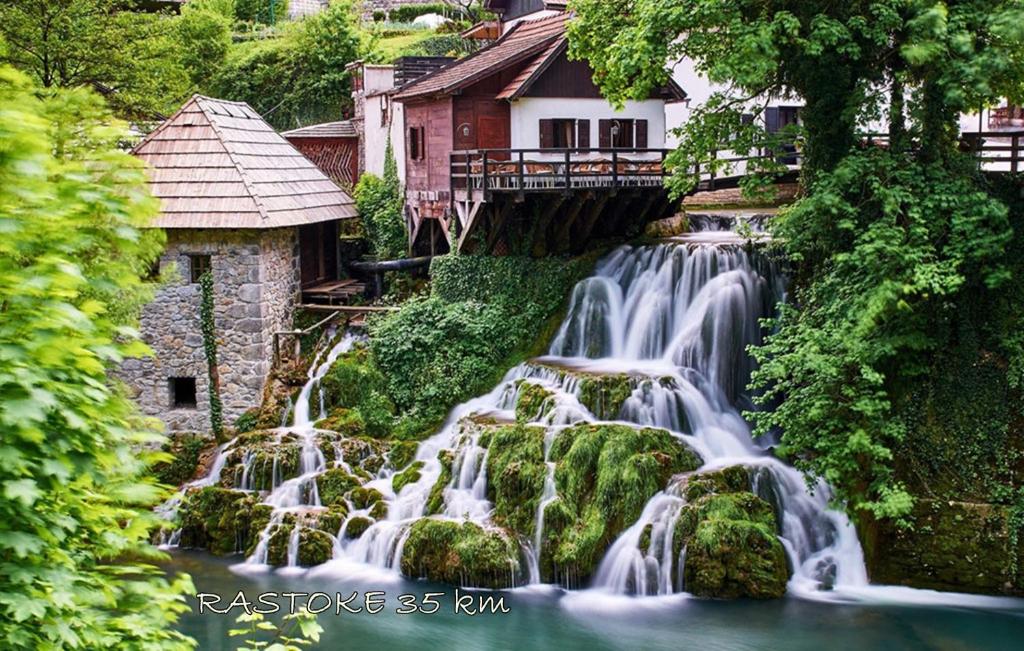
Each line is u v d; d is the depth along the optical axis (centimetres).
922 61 1620
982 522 1606
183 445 2120
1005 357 1716
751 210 2839
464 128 2347
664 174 2292
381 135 2864
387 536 1748
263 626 759
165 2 3616
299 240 2408
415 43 4297
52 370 608
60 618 632
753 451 1850
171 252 2155
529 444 1769
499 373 2150
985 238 1642
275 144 2516
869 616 1508
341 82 4047
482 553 1633
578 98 2419
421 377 2161
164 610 732
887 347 1647
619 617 1513
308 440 2000
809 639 1428
